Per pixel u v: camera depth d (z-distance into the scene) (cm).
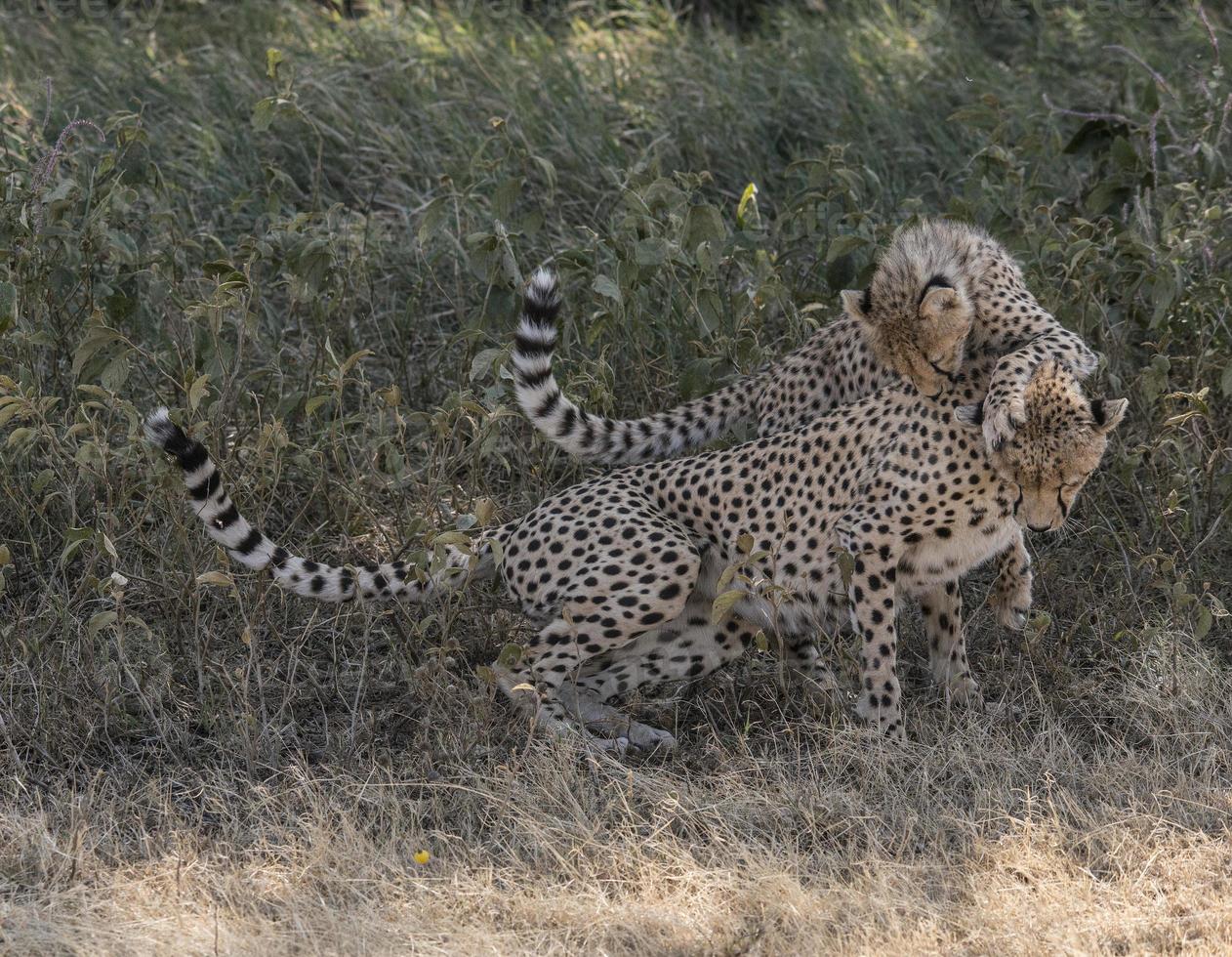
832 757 763
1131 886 646
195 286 1144
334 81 1534
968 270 848
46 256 1020
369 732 797
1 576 804
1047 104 1294
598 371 968
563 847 684
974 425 762
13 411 831
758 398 950
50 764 772
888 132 1476
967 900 640
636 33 1762
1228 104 1202
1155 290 988
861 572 797
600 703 850
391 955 599
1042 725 794
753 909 634
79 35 1789
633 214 1021
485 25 1756
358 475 962
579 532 820
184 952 599
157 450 855
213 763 780
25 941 605
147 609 921
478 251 1017
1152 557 853
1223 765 753
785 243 1180
